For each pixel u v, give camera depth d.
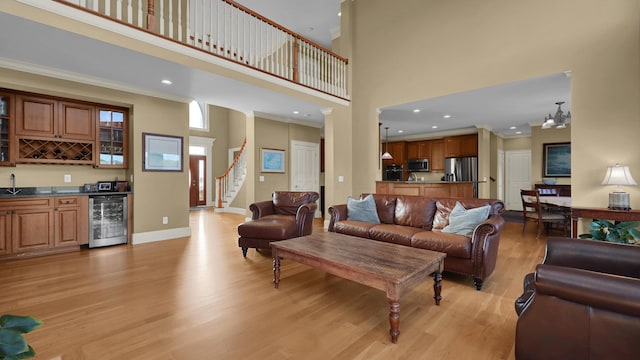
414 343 1.86
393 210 3.98
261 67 4.60
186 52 3.52
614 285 1.16
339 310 2.31
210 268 3.31
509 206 8.90
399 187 5.61
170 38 3.38
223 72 3.91
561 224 5.73
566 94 4.70
